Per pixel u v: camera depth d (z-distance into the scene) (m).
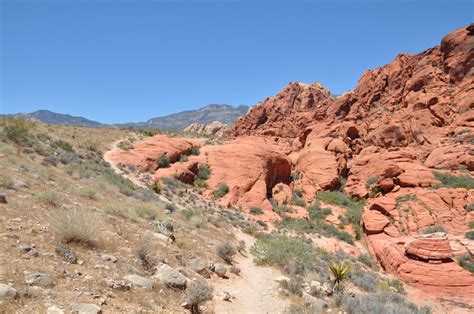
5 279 5.84
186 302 7.94
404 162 43.91
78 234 8.88
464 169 43.16
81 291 6.49
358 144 56.34
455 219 31.33
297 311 10.05
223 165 45.62
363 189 43.66
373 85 71.25
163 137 48.31
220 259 14.70
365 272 23.28
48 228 9.11
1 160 18.23
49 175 18.92
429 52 66.75
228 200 38.91
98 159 37.28
